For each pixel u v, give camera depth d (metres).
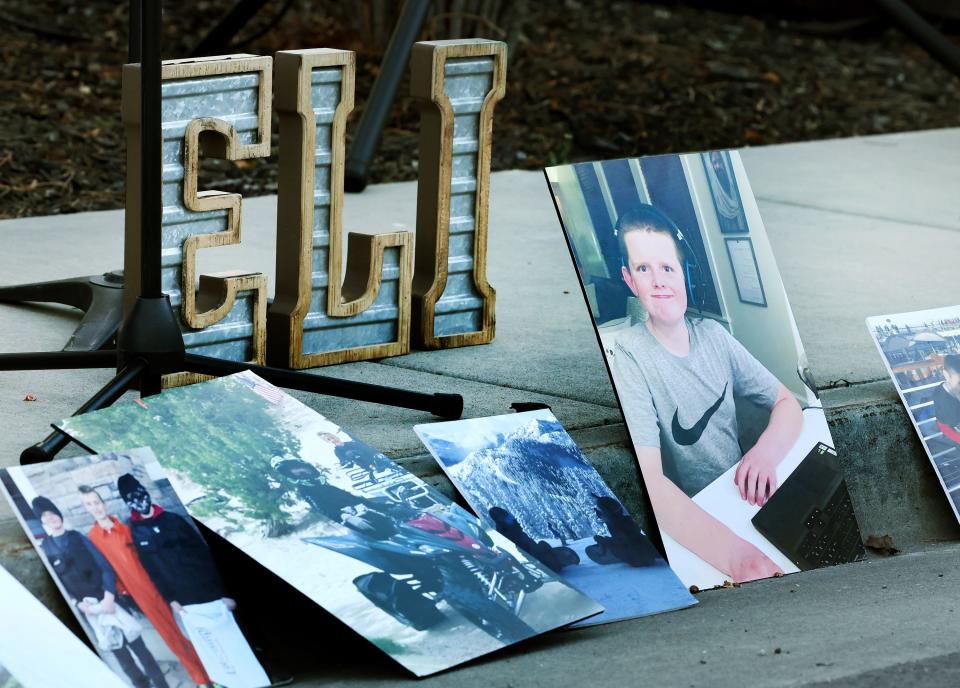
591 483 3.17
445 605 2.66
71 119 7.36
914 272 5.07
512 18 9.02
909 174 7.07
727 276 3.58
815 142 8.02
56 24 9.51
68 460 2.64
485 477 3.06
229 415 2.96
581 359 3.94
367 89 8.50
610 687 2.47
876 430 3.69
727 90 9.39
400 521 2.83
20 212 5.88
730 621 2.90
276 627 2.74
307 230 3.60
